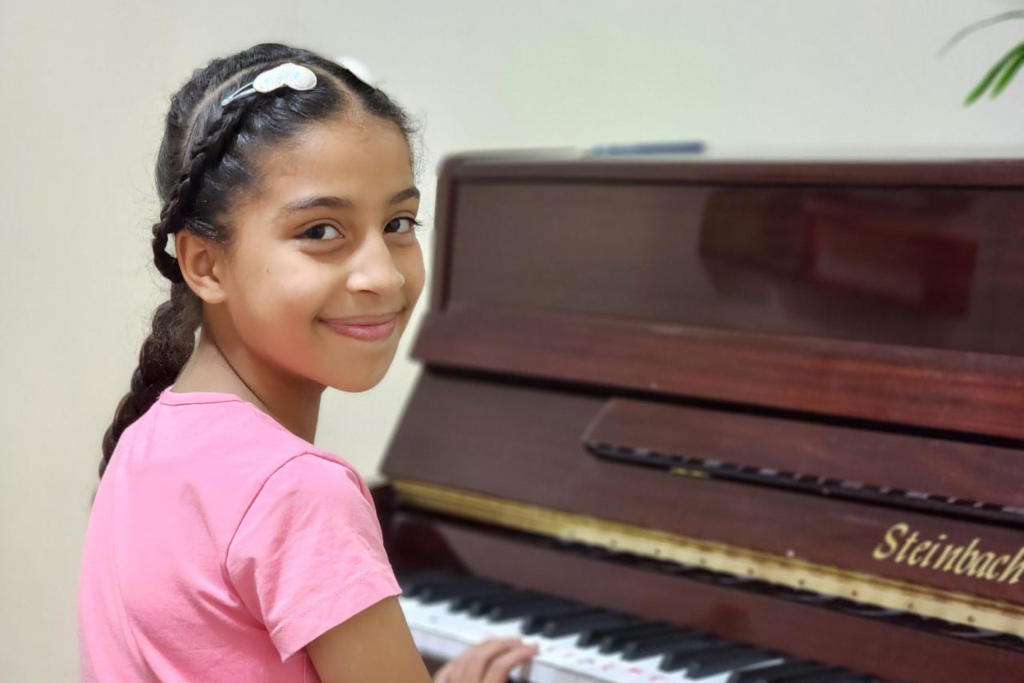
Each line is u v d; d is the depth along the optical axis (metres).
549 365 1.44
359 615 0.81
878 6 1.90
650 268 1.42
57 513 2.05
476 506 1.45
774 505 1.24
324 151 0.86
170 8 2.03
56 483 2.05
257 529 0.81
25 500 2.01
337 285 0.87
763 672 1.13
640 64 2.10
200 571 0.84
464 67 2.19
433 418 1.52
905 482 1.17
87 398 2.05
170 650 0.86
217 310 0.93
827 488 1.21
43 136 1.97
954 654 1.10
